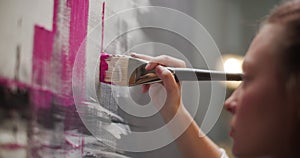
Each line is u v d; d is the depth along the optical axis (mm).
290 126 549
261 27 637
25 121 551
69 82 631
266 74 571
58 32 609
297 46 538
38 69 573
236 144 612
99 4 706
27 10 559
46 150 583
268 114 569
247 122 592
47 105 586
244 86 610
